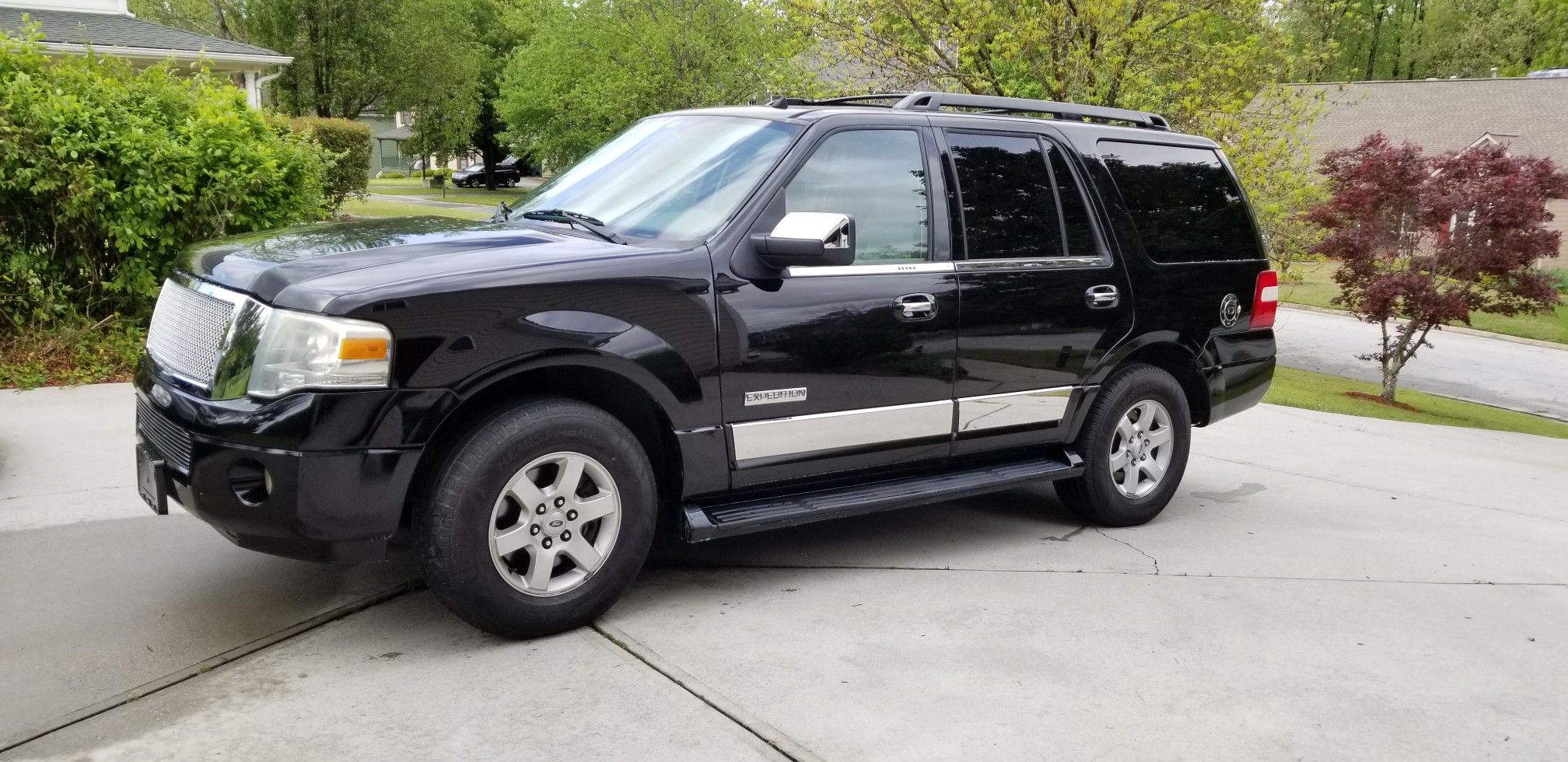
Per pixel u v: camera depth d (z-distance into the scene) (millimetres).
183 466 3375
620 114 32438
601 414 3646
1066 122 5051
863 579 4445
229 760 2826
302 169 8727
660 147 4547
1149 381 5219
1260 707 3420
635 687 3340
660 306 3703
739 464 3986
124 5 21562
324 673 3352
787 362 4004
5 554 4250
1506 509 6578
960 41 13891
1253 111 14672
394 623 3758
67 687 3199
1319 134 39844
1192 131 14055
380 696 3213
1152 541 5215
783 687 3396
